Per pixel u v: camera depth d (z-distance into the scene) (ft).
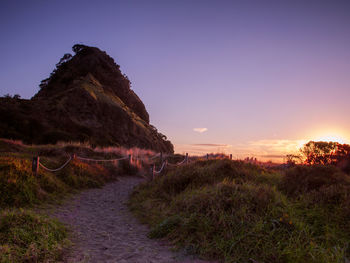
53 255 13.84
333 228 16.71
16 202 23.95
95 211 26.30
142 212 25.20
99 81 212.23
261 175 31.68
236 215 17.25
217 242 15.40
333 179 23.66
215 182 28.71
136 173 55.93
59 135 114.93
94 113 151.43
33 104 138.82
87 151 59.11
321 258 13.10
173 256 14.85
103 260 14.14
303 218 17.98
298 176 25.35
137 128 174.91
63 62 224.33
